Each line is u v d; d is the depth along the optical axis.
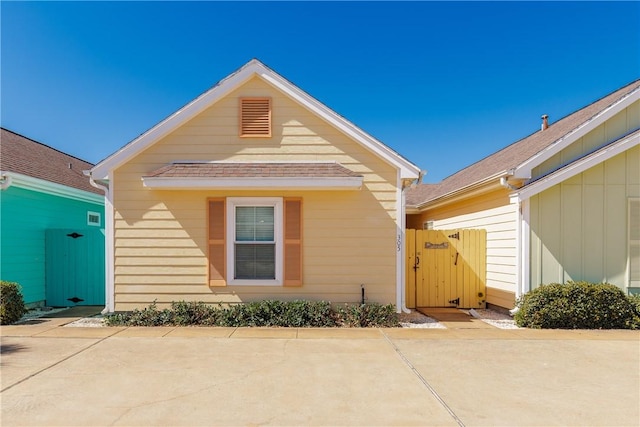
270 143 8.95
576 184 8.79
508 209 9.23
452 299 10.27
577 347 6.66
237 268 8.73
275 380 5.10
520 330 7.87
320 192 8.76
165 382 5.01
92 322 8.61
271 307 8.23
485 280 10.30
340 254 8.74
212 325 8.19
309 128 8.97
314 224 8.75
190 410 4.24
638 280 8.70
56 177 12.02
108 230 8.68
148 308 8.53
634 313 8.02
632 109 8.91
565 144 8.67
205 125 8.94
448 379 5.17
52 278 11.00
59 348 6.48
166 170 8.41
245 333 7.53
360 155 8.89
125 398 4.53
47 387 4.83
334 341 6.98
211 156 8.91
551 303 7.99
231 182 8.15
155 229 8.69
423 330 7.86
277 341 6.96
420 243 10.36
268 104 8.96
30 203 10.53
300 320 8.12
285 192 8.72
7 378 5.12
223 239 8.65
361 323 8.18
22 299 8.98
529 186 8.33
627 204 8.77
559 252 8.71
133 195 8.73
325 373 5.36
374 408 4.31
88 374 5.28
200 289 8.66
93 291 11.06
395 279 8.75
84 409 4.25
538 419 4.08
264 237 8.78
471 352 6.37
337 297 8.72
